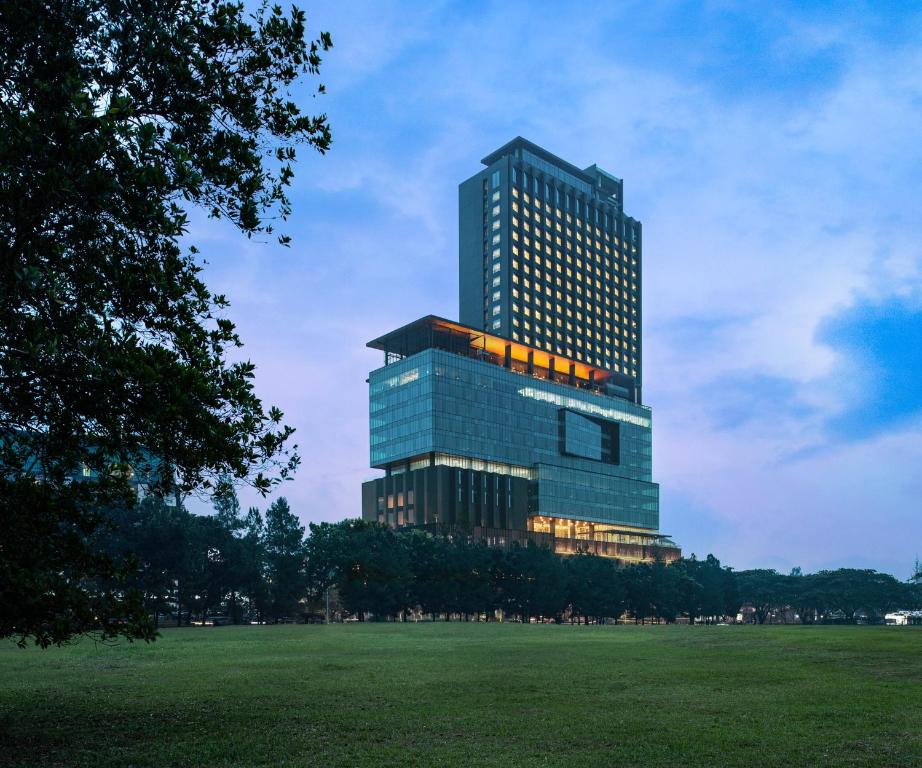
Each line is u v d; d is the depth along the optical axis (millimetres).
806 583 199250
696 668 31703
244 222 16156
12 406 14516
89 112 12578
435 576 122938
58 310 13820
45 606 14289
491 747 14758
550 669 31516
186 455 15680
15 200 12445
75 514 16219
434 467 192750
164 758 13820
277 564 111188
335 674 29328
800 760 13438
